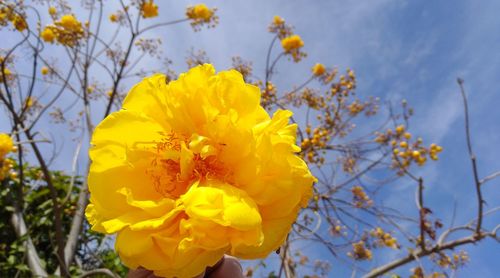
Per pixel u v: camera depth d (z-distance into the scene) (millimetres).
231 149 153
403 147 729
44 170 565
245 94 160
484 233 568
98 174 153
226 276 165
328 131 771
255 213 135
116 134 157
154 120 163
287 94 751
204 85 162
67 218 785
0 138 567
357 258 660
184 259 134
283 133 160
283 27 758
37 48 648
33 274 617
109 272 543
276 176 147
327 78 771
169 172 157
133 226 135
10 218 756
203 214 132
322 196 660
